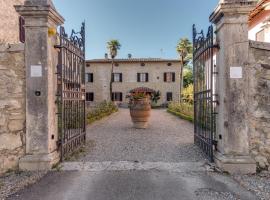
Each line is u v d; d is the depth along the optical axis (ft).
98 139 26.99
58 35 17.40
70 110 19.40
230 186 12.94
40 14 15.52
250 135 15.43
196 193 12.05
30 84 15.85
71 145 19.54
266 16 34.50
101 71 126.41
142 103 36.45
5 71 16.11
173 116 61.41
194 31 22.77
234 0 14.98
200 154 19.58
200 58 21.04
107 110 63.77
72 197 11.71
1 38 30.17
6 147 16.14
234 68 15.25
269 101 15.44
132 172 15.08
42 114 15.80
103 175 14.60
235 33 15.26
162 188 12.67
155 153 20.20
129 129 35.78
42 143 15.81
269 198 11.52
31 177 14.33
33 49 15.81
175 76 123.75
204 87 19.60
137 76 124.88
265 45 15.25
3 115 16.17
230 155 15.21
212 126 16.93
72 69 19.72
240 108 15.28
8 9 31.58
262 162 15.38
